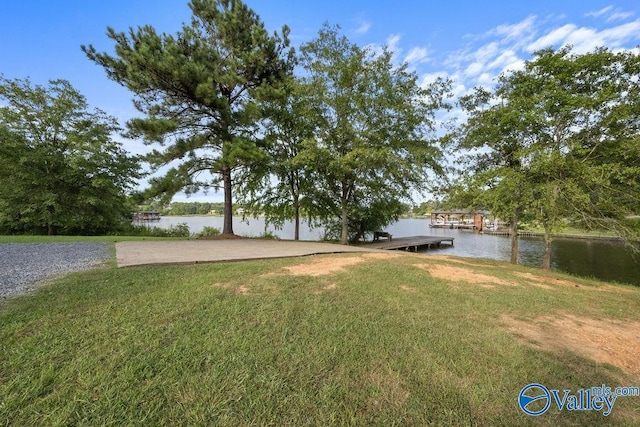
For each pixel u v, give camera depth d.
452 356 2.41
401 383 2.03
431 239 22.73
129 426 1.57
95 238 11.36
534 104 6.99
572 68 6.86
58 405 1.71
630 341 2.88
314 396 1.87
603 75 7.02
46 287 3.98
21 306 3.20
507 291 4.55
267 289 4.07
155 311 3.15
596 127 7.23
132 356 2.23
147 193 10.95
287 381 2.01
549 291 4.80
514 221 9.50
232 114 12.00
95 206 15.37
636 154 6.66
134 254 7.09
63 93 14.73
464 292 4.37
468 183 8.11
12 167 13.27
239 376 2.04
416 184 12.30
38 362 2.12
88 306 3.26
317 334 2.73
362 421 1.68
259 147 12.55
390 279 4.94
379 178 12.90
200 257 6.70
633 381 2.17
